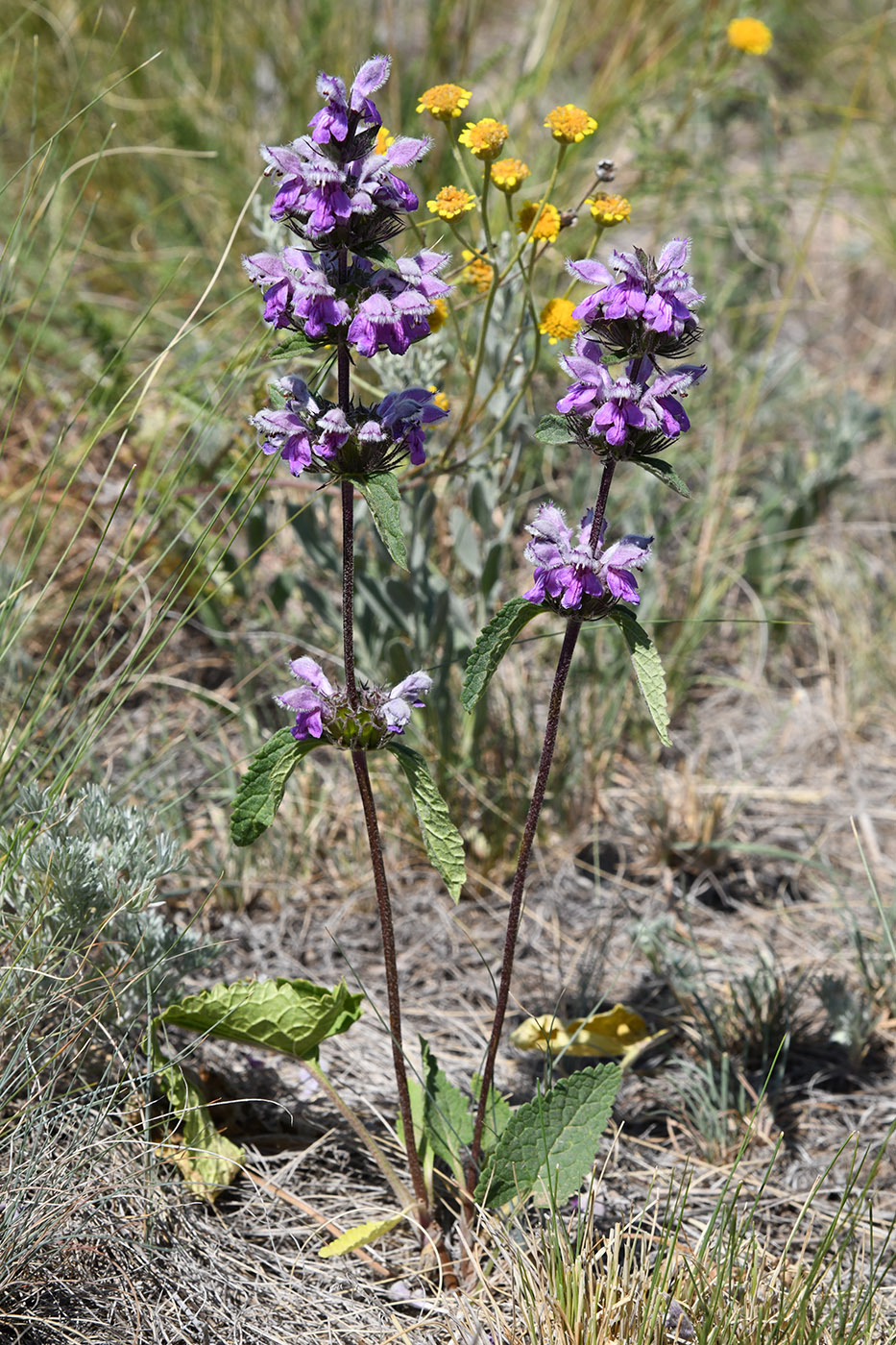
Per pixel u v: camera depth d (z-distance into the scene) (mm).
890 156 5648
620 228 4930
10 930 2207
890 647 3717
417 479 2848
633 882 3082
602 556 1729
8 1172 1931
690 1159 2377
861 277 5348
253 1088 2402
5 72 4516
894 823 3266
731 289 4535
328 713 1798
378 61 1560
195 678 3439
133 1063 2256
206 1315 1958
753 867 3137
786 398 4465
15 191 4332
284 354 1653
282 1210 2189
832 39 6355
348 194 1561
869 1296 1827
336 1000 2068
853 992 2705
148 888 2258
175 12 4945
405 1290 2064
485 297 2730
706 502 3881
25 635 3230
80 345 4047
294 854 2998
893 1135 2436
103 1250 2004
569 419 1736
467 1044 2588
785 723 3590
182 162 4570
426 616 2979
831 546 4094
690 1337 1973
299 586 3133
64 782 2396
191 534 3395
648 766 3406
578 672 3293
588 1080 2043
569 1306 1855
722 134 5352
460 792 3055
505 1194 2023
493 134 2443
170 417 3322
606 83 5148
